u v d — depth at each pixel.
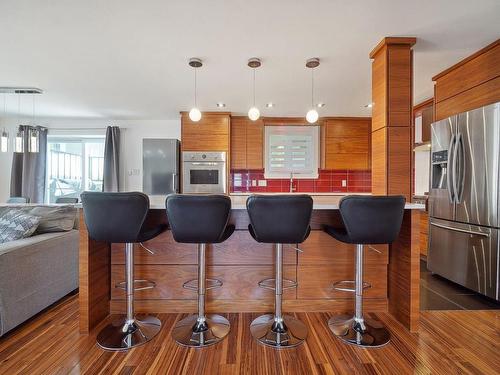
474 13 1.72
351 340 1.66
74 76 2.75
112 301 2.04
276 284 1.75
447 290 2.48
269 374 1.39
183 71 2.62
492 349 1.59
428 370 1.41
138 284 2.04
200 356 1.53
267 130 4.40
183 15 1.74
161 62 2.42
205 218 1.56
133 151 4.70
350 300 2.05
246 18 1.77
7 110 4.12
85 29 1.90
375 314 2.02
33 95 3.38
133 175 4.70
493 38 2.02
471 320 1.93
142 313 2.03
